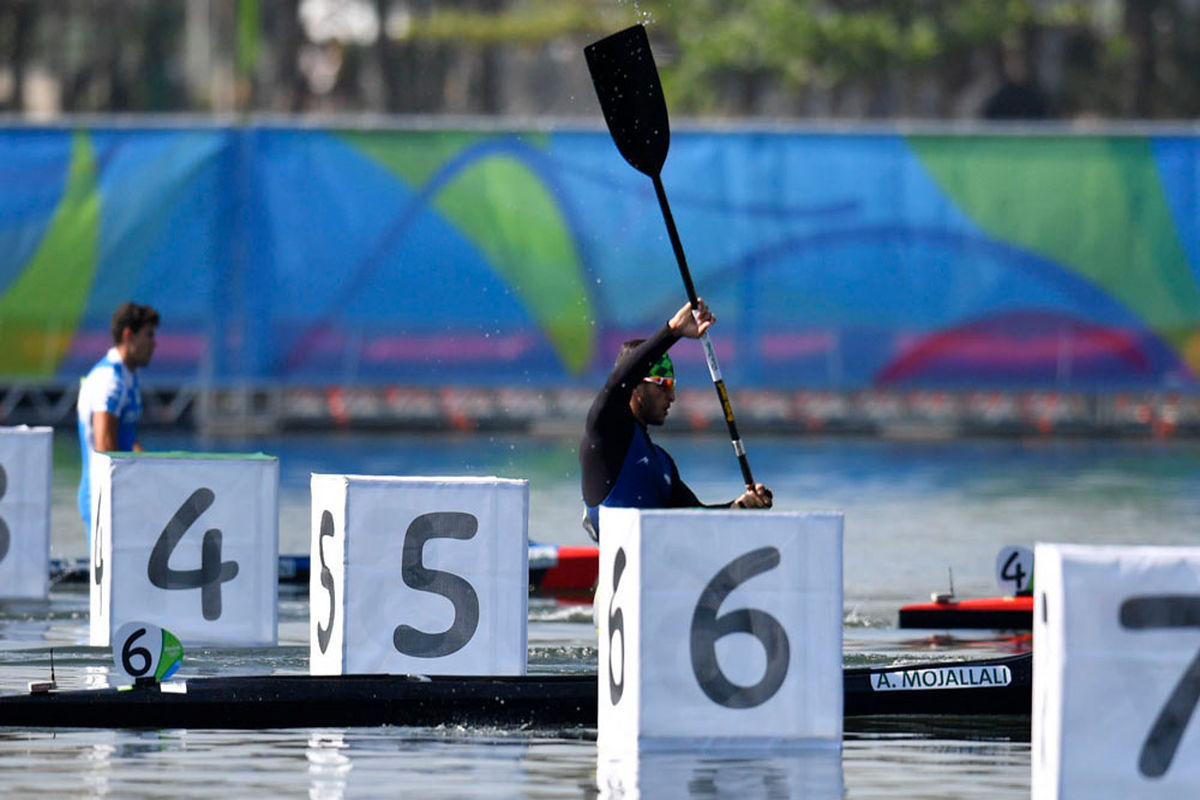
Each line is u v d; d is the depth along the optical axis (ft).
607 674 82.69
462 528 92.99
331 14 504.43
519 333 284.41
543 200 284.20
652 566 78.59
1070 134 286.66
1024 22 481.87
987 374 287.89
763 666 79.36
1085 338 287.69
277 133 284.41
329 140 284.41
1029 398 328.49
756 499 99.19
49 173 284.20
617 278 284.61
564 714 90.48
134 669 89.97
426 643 92.53
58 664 106.73
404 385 284.82
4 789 75.20
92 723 88.58
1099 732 65.72
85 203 284.41
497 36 493.36
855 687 93.86
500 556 93.15
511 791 75.31
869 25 470.39
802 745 79.66
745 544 79.15
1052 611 66.39
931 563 160.45
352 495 92.22
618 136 103.09
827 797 74.38
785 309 285.84
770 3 470.80
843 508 203.21
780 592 79.36
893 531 183.11
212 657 108.47
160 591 104.17
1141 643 65.72
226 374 284.61
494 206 284.41
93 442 124.77
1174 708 65.62
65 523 185.68
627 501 97.35
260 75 504.02
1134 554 65.87
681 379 285.84
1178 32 486.79
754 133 285.43
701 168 285.23
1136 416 327.47
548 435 320.29
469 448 285.64
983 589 144.77
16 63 515.91
